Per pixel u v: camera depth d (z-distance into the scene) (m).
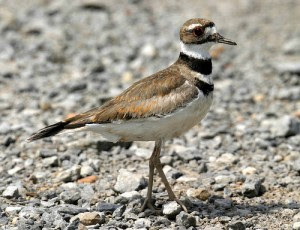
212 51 22.45
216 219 10.34
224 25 26.11
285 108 17.50
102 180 12.05
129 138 10.52
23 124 15.02
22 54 21.12
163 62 21.41
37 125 15.14
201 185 11.98
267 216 10.56
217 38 10.64
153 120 10.16
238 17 27.28
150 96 10.23
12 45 21.86
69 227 9.71
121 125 10.30
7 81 18.64
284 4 29.28
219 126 15.76
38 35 23.19
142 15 26.94
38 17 25.09
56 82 18.84
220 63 21.58
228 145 14.41
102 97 17.09
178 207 10.36
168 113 10.12
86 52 21.97
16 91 17.80
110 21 25.69
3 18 24.28
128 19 26.17
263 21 26.81
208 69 10.55
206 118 16.34
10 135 14.28
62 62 20.97
